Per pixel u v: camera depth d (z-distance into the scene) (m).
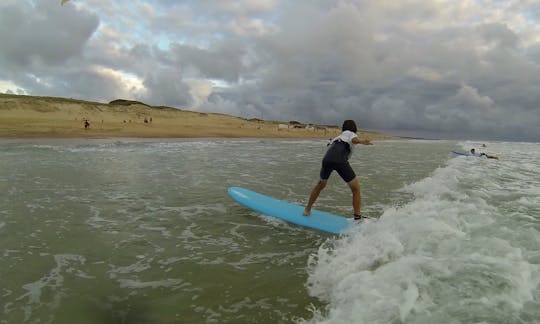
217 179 10.73
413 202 7.68
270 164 15.53
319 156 20.73
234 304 3.40
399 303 2.94
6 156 15.94
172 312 3.25
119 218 6.26
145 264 4.33
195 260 4.48
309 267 4.29
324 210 7.13
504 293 2.97
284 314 3.20
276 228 5.92
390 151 29.64
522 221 5.45
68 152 18.41
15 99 52.19
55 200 7.46
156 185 9.45
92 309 3.27
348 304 3.15
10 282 3.75
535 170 13.88
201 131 50.56
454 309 2.78
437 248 4.13
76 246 4.85
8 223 5.79
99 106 64.62
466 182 10.07
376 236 4.90
